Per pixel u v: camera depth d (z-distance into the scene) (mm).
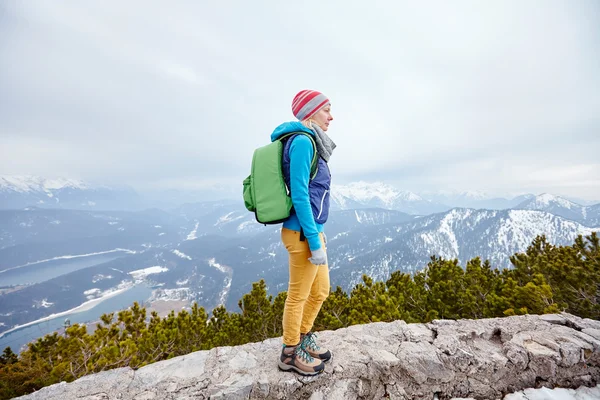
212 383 2344
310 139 2055
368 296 7391
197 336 7270
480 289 6969
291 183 1983
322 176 2195
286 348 2363
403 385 2420
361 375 2383
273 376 2348
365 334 3000
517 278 7680
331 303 7379
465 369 2500
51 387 2379
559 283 6855
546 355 2574
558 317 3301
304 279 2205
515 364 2551
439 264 8367
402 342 2795
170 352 6379
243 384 2281
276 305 8250
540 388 2504
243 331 7805
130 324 6957
